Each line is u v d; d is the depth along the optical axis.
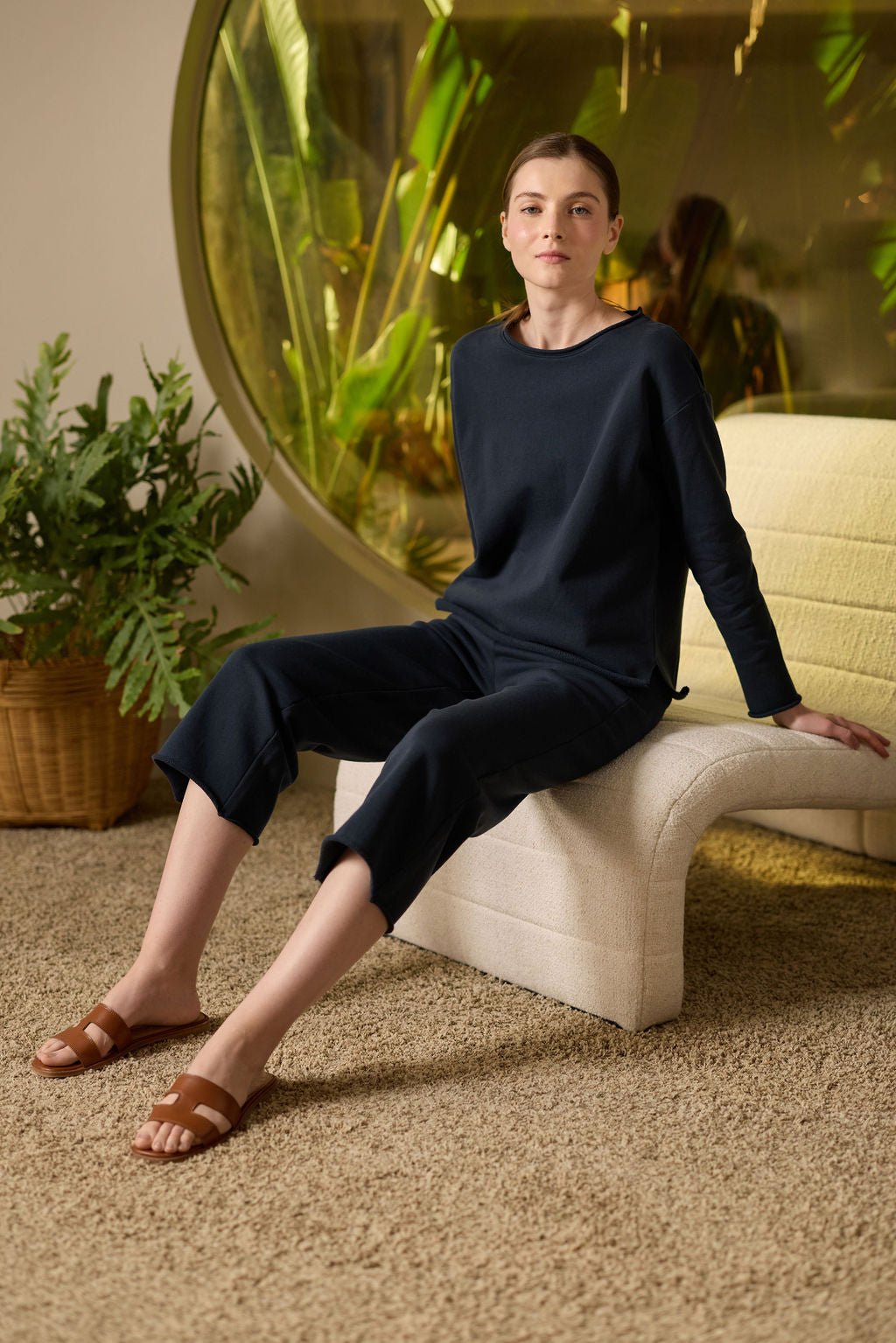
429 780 1.59
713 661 2.46
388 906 1.58
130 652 2.49
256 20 2.86
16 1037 1.79
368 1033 1.80
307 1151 1.50
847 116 2.61
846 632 2.28
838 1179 1.45
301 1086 1.66
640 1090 1.64
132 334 3.00
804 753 1.86
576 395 1.80
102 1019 1.72
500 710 1.68
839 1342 1.19
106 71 2.90
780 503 2.40
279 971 1.58
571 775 1.77
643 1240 1.34
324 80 2.87
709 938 2.14
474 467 1.92
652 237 2.79
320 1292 1.26
